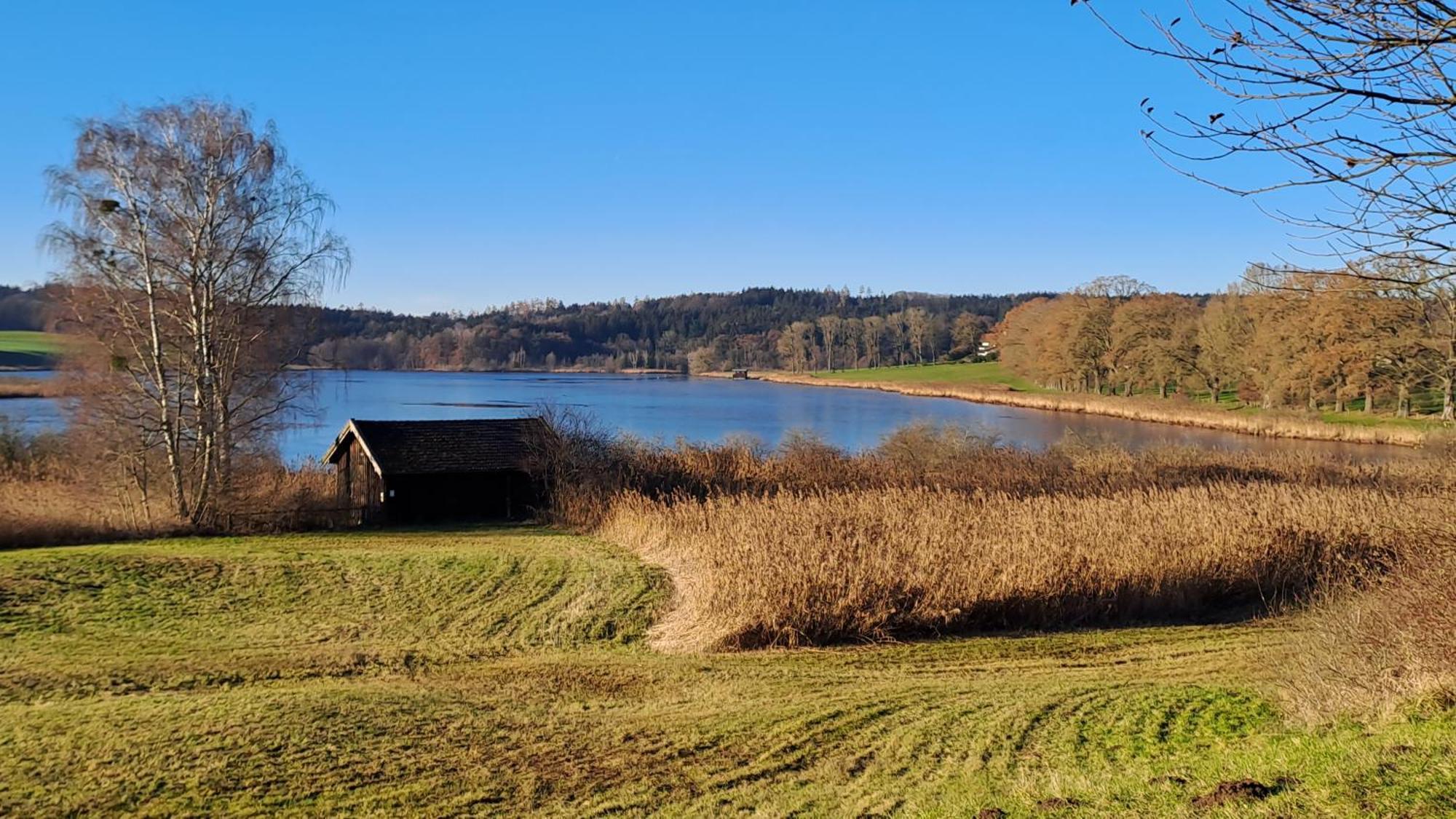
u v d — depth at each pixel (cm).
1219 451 4416
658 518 3053
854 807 988
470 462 3916
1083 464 3984
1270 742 1000
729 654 1859
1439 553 1242
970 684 1563
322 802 1093
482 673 1769
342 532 3556
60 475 4034
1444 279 604
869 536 2259
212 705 1443
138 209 3472
